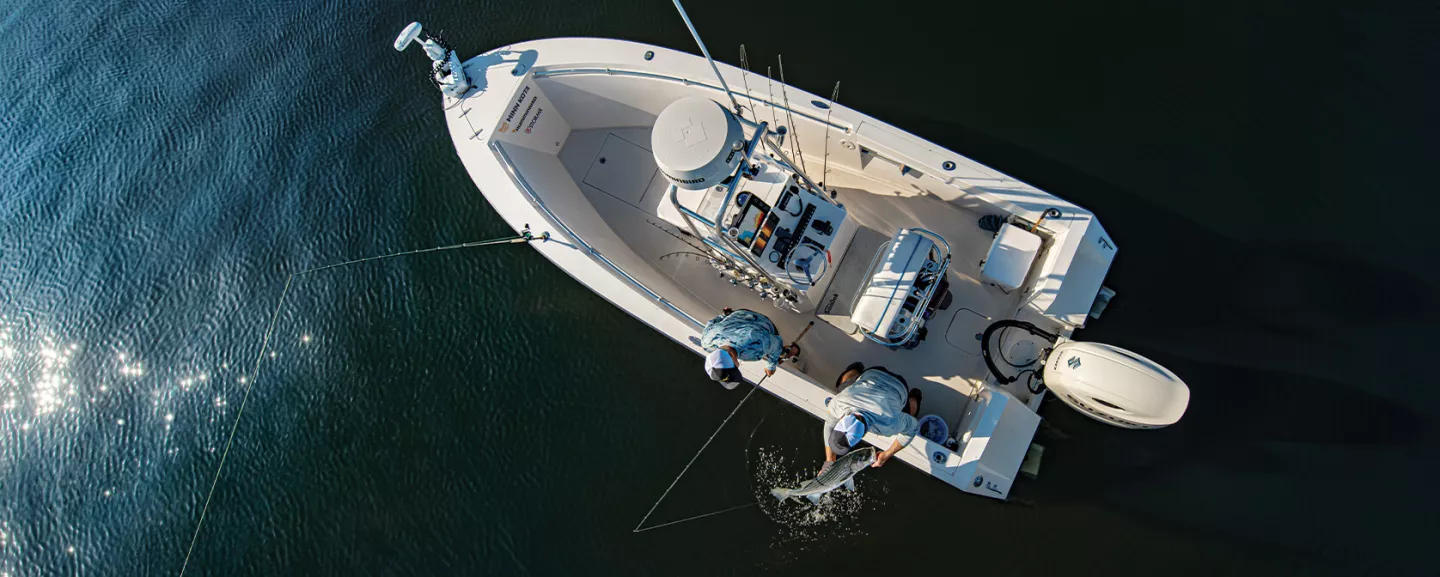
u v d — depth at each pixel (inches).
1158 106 268.8
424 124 294.8
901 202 255.3
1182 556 233.1
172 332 292.7
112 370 294.2
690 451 262.1
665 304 230.5
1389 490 228.4
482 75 257.3
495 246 282.0
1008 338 239.3
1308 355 241.9
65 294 302.0
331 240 290.5
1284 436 237.1
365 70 304.2
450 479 269.3
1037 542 239.0
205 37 320.2
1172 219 257.8
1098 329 251.1
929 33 283.0
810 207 219.6
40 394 295.9
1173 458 239.3
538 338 276.1
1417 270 243.8
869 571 244.4
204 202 301.3
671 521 257.1
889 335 213.0
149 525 280.5
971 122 274.2
